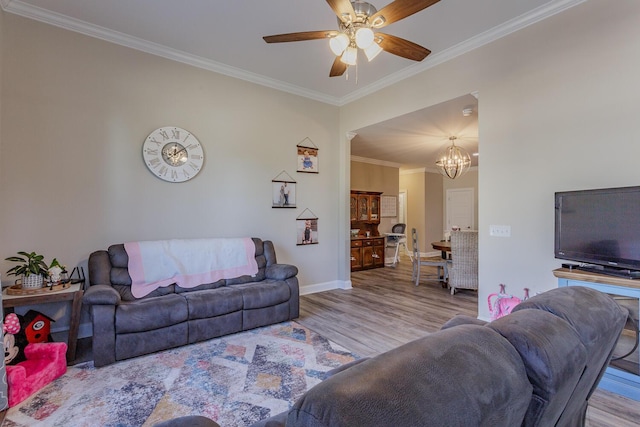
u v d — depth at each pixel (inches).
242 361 102.7
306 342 117.8
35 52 115.3
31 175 114.4
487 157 129.6
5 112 110.0
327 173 200.4
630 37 96.0
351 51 95.3
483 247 130.8
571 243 99.7
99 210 127.3
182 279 131.3
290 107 183.3
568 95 108.1
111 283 118.5
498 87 126.3
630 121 95.9
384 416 19.5
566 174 108.5
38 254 115.5
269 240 173.9
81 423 72.5
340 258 205.8
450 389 22.6
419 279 230.2
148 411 77.0
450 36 130.3
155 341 107.0
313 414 19.8
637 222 84.5
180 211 146.5
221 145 158.1
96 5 112.3
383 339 121.0
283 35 93.7
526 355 30.8
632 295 81.7
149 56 138.8
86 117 124.8
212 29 126.8
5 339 87.4
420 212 375.6
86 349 110.9
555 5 109.3
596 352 39.9
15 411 76.5
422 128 195.0
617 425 72.5
